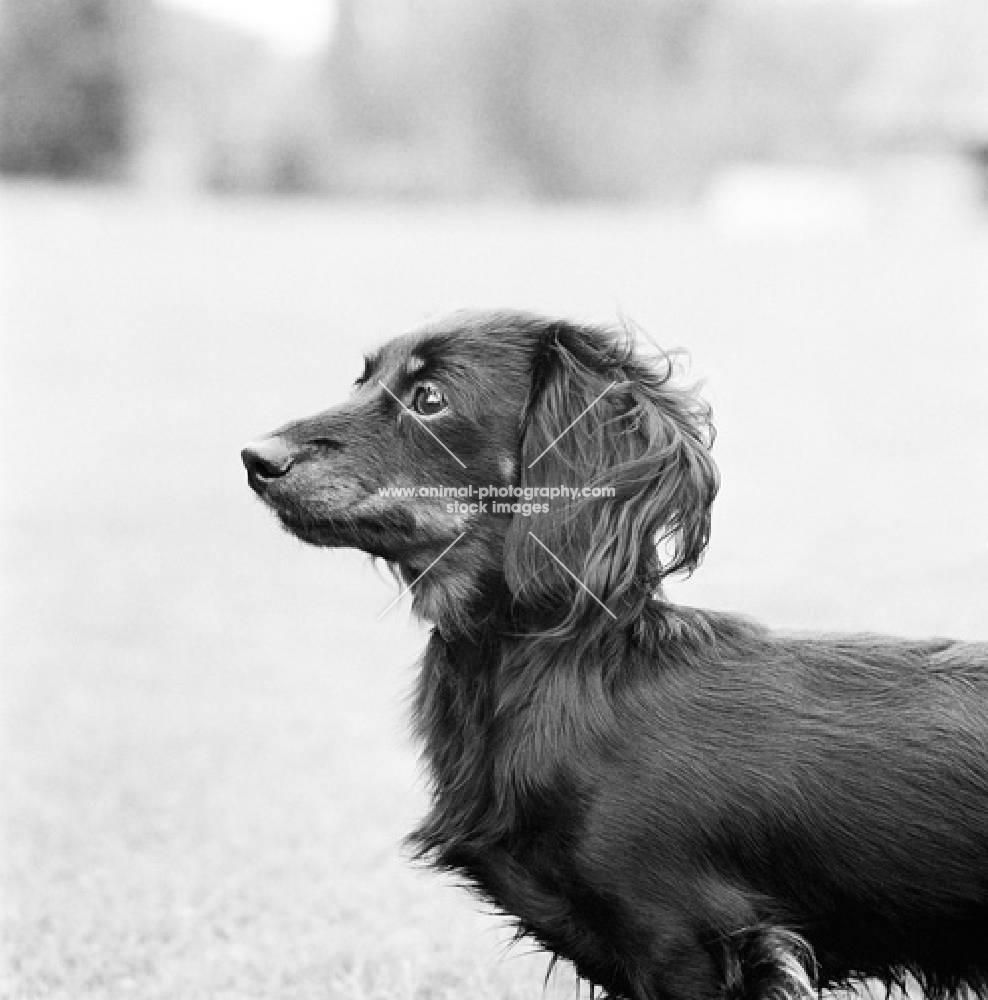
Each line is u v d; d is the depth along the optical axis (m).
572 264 34.03
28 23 57.03
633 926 3.79
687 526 4.06
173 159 61.09
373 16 63.50
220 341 25.78
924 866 3.80
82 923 5.68
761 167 62.66
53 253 36.44
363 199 60.50
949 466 14.76
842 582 10.09
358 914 5.74
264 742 8.14
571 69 61.28
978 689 3.89
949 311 26.98
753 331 24.67
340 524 4.11
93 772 7.65
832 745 3.85
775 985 3.71
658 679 3.94
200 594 11.70
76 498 15.38
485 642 4.05
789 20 63.97
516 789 3.88
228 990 5.09
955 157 55.41
